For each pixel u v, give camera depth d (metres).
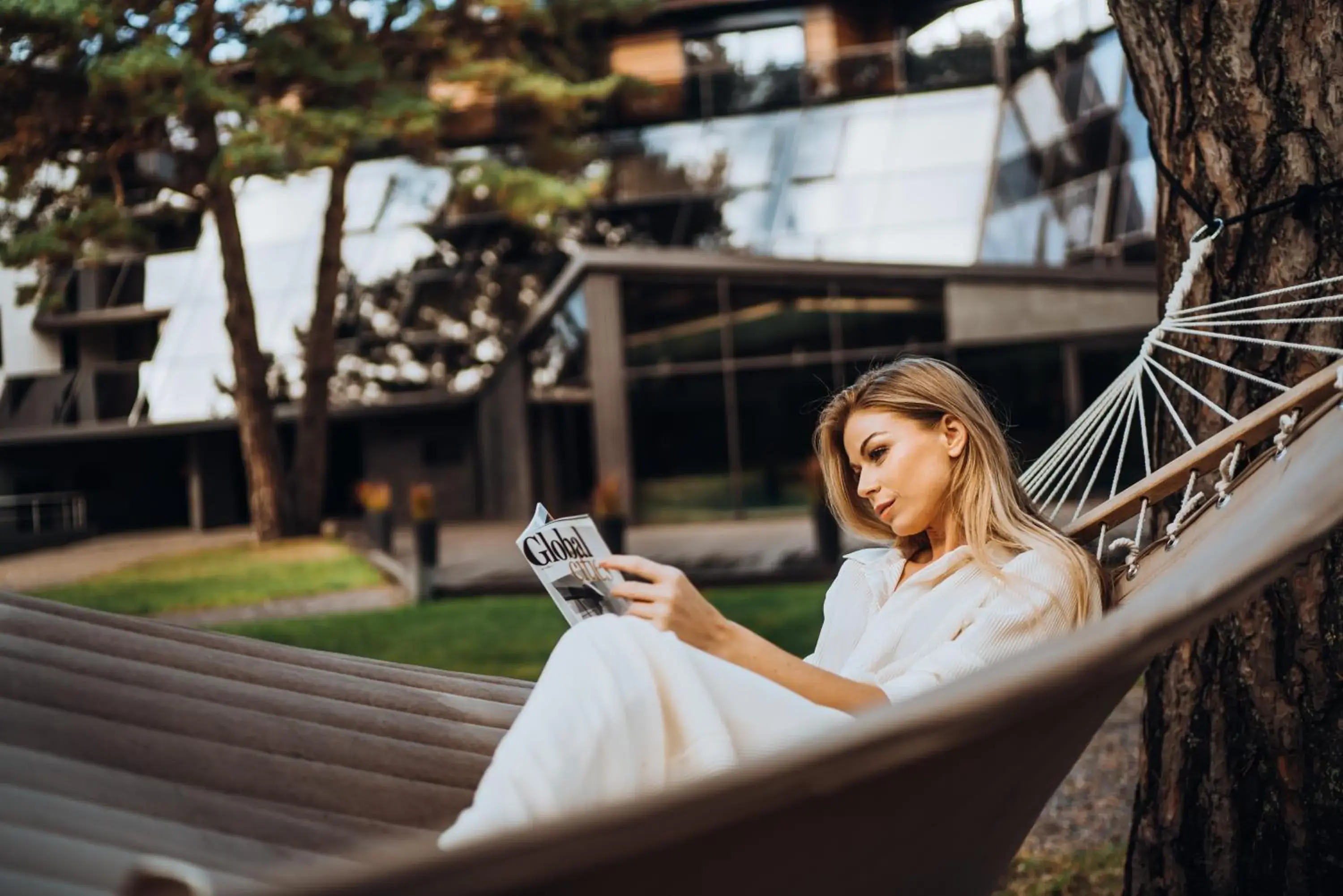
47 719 1.77
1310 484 1.41
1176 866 2.63
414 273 22.34
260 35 13.69
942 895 1.57
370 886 0.74
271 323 22.56
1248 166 2.57
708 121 21.81
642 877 0.96
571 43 17.23
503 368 21.23
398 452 22.73
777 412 18.03
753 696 1.65
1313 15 2.47
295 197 24.14
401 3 15.17
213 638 2.22
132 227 14.42
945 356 17.20
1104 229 17.00
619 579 1.84
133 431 22.39
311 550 16.28
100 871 1.36
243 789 1.76
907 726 0.90
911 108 20.58
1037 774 1.44
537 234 21.78
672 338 18.30
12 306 23.31
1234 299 2.60
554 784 1.42
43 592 13.56
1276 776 2.45
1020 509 2.15
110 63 12.13
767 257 17.69
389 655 8.56
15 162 13.63
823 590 10.68
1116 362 16.59
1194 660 2.61
